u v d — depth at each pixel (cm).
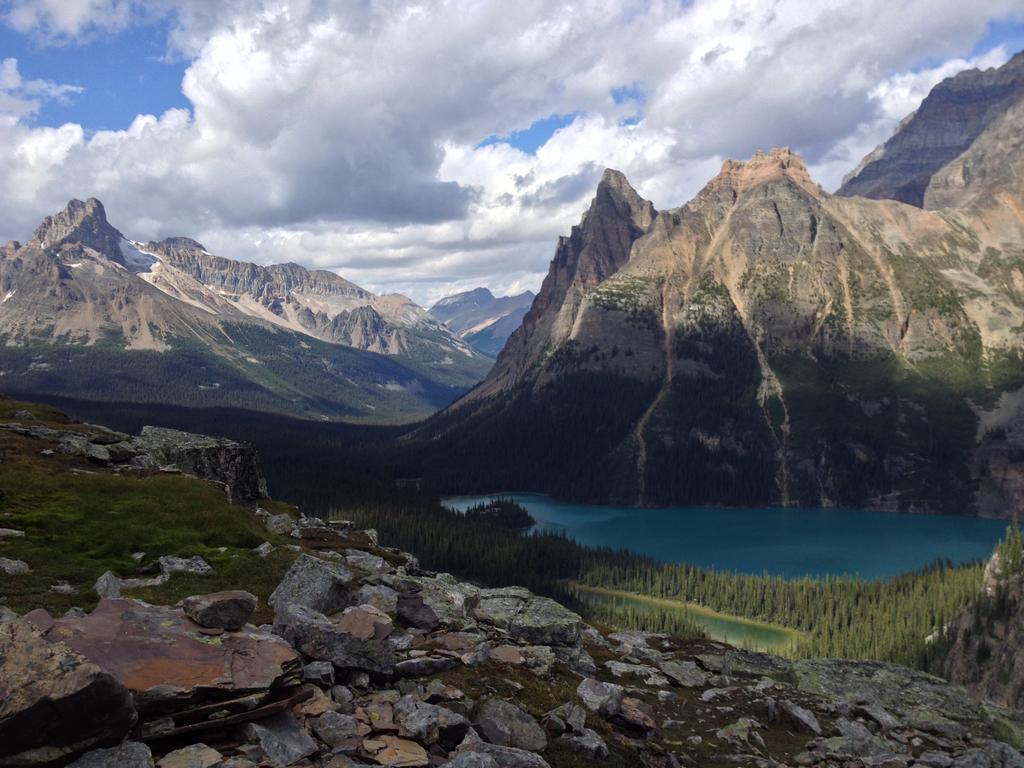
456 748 1616
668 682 2991
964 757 2498
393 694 1845
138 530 3212
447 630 2562
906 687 3381
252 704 1449
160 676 1401
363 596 2758
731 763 2192
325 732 1515
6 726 1077
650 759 1972
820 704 2988
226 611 1761
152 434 5447
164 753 1299
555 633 2927
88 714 1159
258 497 5484
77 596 2355
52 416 5759
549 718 1941
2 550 2692
